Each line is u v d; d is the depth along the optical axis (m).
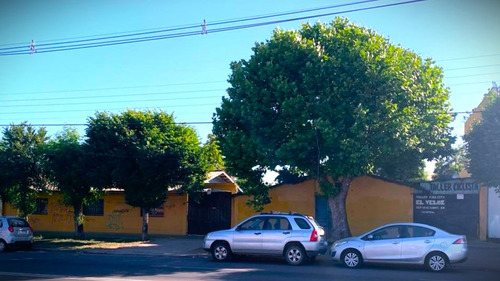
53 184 26.72
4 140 26.80
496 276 14.24
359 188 23.62
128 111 24.72
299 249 16.64
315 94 18.42
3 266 16.09
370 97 18.02
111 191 29.27
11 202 28.09
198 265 16.56
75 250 21.94
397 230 15.91
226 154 20.44
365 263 16.67
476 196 22.05
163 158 23.67
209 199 27.39
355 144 17.70
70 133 25.78
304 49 18.52
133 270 15.23
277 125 18.72
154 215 28.66
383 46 18.84
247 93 19.05
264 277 13.70
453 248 15.06
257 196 21.69
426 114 19.45
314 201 24.23
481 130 18.02
